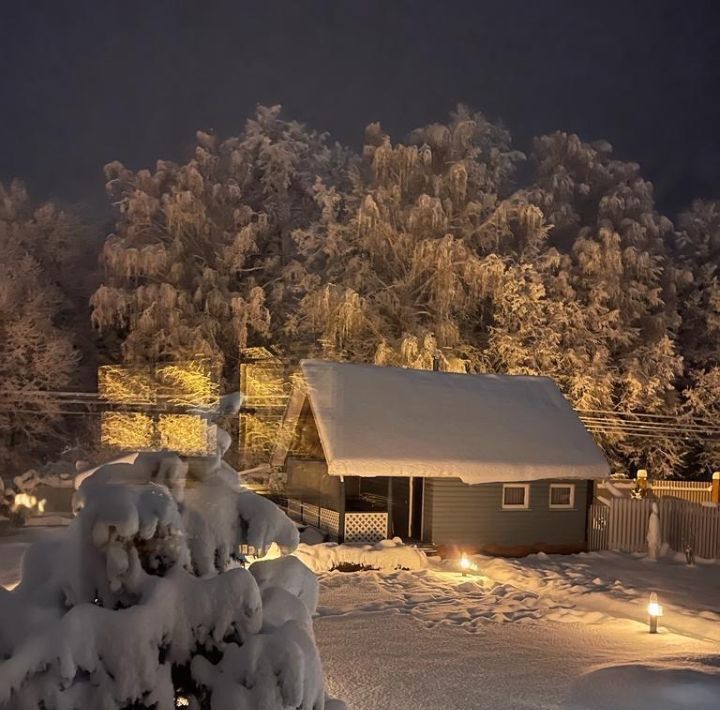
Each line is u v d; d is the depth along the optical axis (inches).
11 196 1566.2
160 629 147.1
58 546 163.8
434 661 477.7
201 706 150.4
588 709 395.9
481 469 858.1
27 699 138.1
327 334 1363.2
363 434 856.3
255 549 168.1
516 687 429.1
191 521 164.9
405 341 1326.3
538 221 1508.4
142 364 1398.9
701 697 410.6
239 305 1398.9
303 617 165.6
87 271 1590.8
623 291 1534.2
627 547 923.4
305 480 975.6
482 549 874.1
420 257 1422.2
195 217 1478.8
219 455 178.9
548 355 1382.9
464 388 994.7
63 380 1350.9
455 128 1622.8
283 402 1321.4
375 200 1476.4
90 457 1146.7
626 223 1649.9
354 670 454.3
